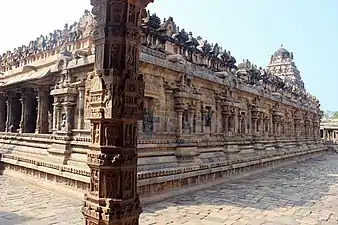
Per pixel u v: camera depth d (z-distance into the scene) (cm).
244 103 2959
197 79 2162
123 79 566
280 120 3909
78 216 1181
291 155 3797
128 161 575
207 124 2327
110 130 563
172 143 1817
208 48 2475
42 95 2258
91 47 1716
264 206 1458
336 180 2373
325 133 7106
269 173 2780
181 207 1388
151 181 1453
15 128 2883
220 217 1241
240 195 1700
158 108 1784
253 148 2900
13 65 2784
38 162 1802
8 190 1662
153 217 1211
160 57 1805
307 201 1594
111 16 576
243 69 3159
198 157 1989
